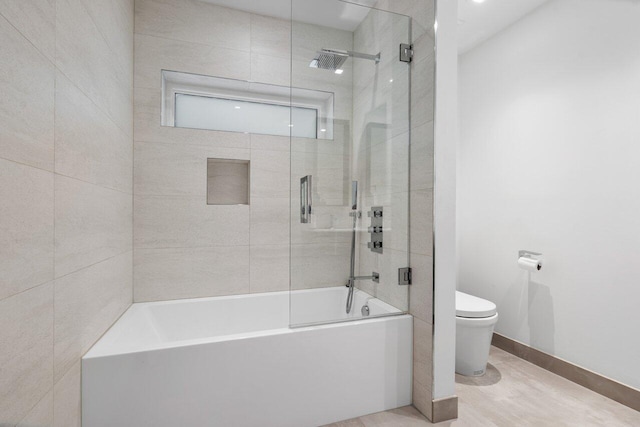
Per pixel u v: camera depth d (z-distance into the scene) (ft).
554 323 7.59
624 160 6.28
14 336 2.79
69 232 3.91
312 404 5.61
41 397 3.25
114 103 5.76
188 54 7.67
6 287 2.68
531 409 6.19
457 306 7.59
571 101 7.20
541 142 7.86
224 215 7.97
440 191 5.91
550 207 7.66
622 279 6.32
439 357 5.87
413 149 6.47
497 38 9.04
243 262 8.14
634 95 6.13
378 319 6.24
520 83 8.38
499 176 9.01
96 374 4.44
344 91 6.47
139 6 7.30
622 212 6.31
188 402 4.89
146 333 6.07
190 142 7.70
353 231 6.44
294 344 5.49
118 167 6.05
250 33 8.16
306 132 6.36
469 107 10.05
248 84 8.20
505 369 7.81
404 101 6.59
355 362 5.93
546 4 7.72
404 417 5.94
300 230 6.20
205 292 7.84
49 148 3.41
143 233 7.36
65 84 3.79
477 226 9.75
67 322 3.88
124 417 4.60
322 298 6.20
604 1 6.58
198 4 7.76
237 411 5.14
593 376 6.78
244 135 8.13
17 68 2.84
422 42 6.23
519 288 8.45
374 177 6.55
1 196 2.62
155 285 7.47
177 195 7.61
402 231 6.56
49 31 3.40
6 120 2.68
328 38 6.41
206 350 4.97
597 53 6.70
